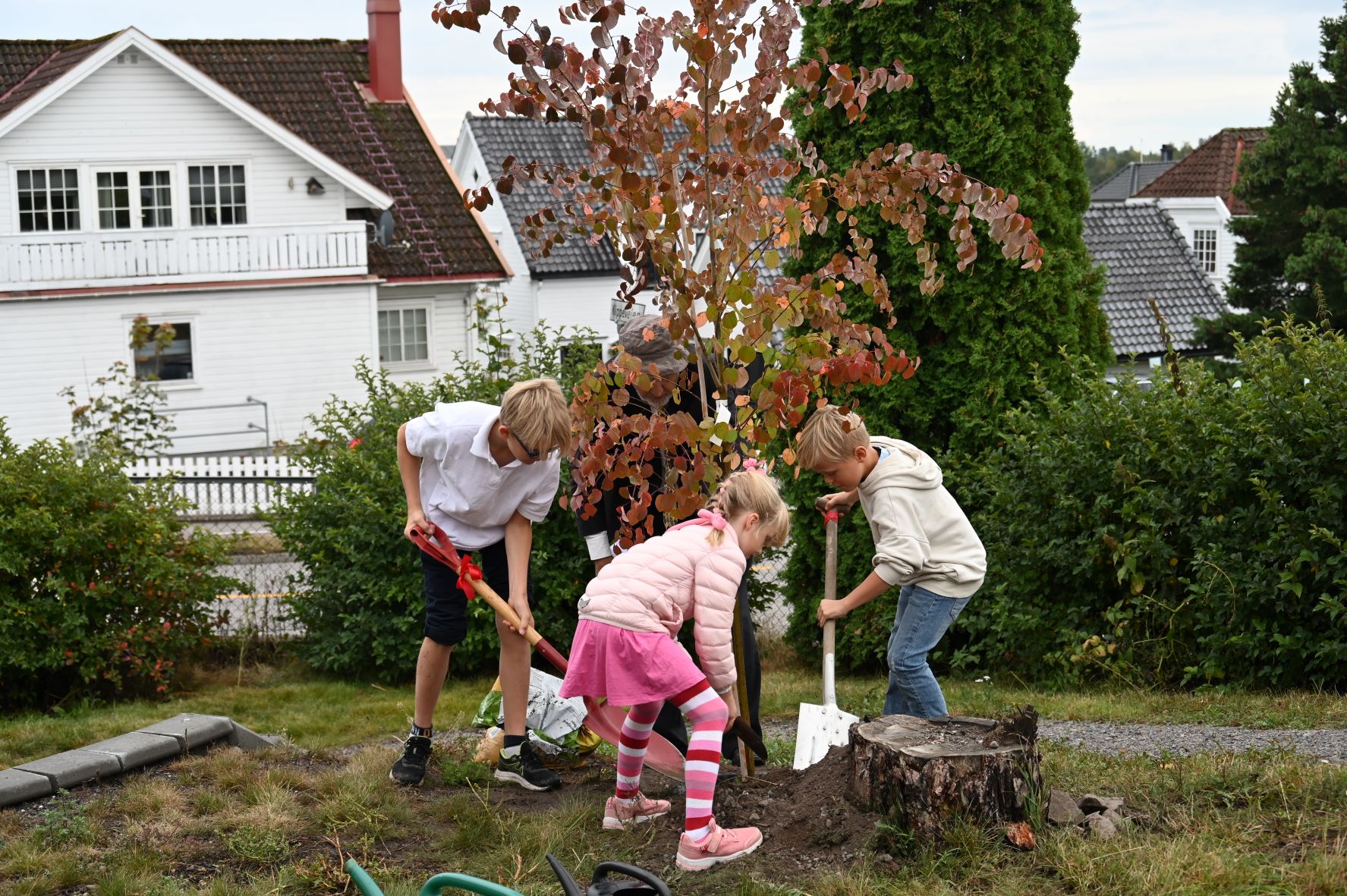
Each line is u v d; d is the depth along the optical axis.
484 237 27.20
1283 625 7.75
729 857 4.06
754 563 8.73
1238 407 8.26
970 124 9.03
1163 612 8.23
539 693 5.56
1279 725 6.68
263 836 4.45
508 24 4.30
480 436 4.66
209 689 10.23
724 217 4.72
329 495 10.38
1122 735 6.64
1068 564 8.55
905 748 4.08
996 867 3.81
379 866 4.20
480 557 5.25
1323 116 28.48
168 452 24.72
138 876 4.16
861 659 9.63
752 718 4.99
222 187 25.34
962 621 9.01
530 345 10.78
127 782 5.24
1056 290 9.30
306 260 25.33
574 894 2.88
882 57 9.10
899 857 3.94
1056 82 9.30
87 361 24.17
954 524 4.96
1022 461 8.88
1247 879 3.61
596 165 4.64
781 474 9.98
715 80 4.41
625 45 4.26
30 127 23.72
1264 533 7.89
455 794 4.93
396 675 10.24
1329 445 7.67
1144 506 8.35
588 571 9.91
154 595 9.79
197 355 24.92
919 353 9.48
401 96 28.48
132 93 24.36
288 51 28.61
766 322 4.54
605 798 4.83
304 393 25.75
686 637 9.93
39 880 4.12
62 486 9.62
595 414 4.76
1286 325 8.38
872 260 4.70
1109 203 31.55
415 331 27.05
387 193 27.16
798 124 9.43
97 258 23.88
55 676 9.75
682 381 5.03
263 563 16.97
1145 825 4.20
